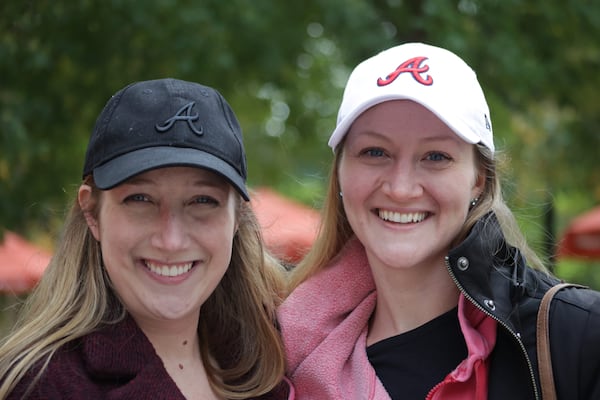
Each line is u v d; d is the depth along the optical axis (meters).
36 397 2.52
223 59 7.88
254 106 11.16
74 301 2.76
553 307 2.75
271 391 3.04
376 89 2.87
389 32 8.28
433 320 2.97
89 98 7.74
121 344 2.70
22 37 7.18
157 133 2.68
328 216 3.30
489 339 2.80
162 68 7.72
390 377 2.95
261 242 3.19
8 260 7.36
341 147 3.10
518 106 9.21
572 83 8.73
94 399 2.57
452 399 2.79
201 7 7.72
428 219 2.92
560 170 10.14
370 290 3.20
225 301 3.11
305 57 10.05
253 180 13.48
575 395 2.66
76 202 2.86
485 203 2.98
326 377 3.00
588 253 9.67
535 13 8.45
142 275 2.74
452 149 2.87
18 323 2.88
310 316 3.18
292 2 8.77
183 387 2.90
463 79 2.92
